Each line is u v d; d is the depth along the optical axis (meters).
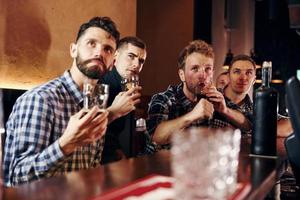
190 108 2.49
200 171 0.83
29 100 1.62
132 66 2.84
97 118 1.37
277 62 10.37
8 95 2.63
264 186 1.00
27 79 3.12
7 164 1.63
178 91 2.53
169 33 6.12
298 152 1.28
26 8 3.07
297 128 1.23
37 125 1.58
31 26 3.13
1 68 2.89
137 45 2.85
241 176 1.05
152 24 6.20
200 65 2.42
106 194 0.85
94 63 1.84
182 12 6.04
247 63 2.99
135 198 0.84
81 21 3.66
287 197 1.85
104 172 1.06
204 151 0.84
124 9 4.32
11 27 2.95
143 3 6.23
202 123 2.26
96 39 1.84
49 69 3.33
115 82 2.70
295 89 1.20
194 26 6.06
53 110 1.66
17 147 1.56
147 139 2.43
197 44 2.47
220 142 0.88
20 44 3.04
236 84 3.01
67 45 3.51
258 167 1.19
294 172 1.33
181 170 0.84
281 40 10.11
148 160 1.26
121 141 2.61
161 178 1.00
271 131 1.39
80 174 1.03
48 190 0.86
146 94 6.23
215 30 6.82
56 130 1.69
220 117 2.42
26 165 1.46
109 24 1.89
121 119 2.56
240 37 8.02
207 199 0.83
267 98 1.39
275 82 8.48
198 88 2.41
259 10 9.31
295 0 6.59
